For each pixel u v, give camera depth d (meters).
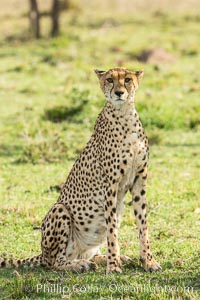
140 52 33.91
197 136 20.78
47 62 32.47
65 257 10.97
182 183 16.05
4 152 19.31
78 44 37.38
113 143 10.66
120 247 12.16
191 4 50.75
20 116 22.97
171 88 26.58
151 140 19.84
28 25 44.22
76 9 49.06
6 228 13.31
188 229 13.10
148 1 52.09
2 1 51.56
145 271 10.74
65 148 18.59
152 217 13.80
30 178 16.77
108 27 43.09
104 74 10.75
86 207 10.98
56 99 25.25
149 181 16.09
